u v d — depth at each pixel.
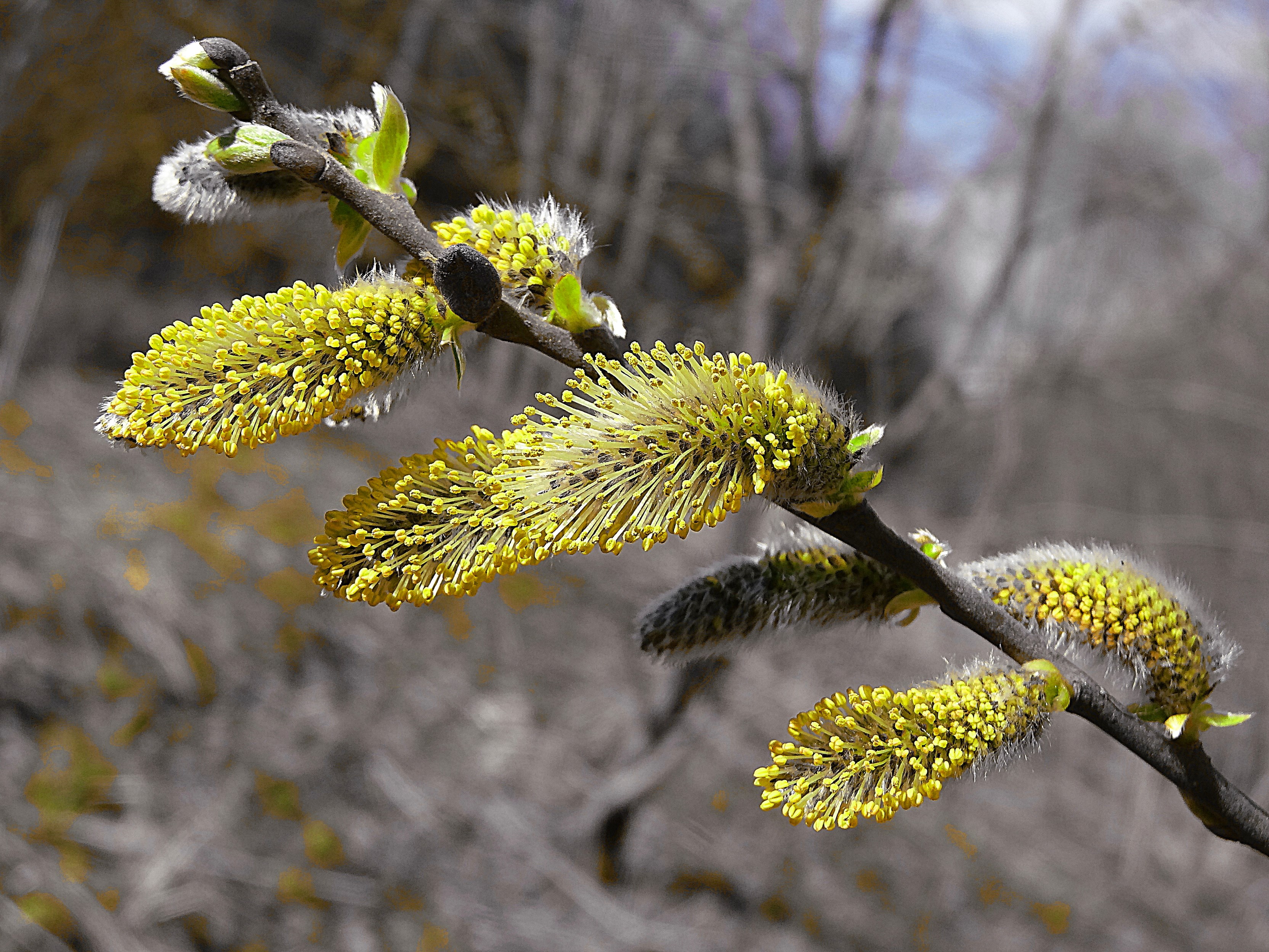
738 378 1.02
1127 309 7.50
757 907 5.17
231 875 4.33
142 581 5.39
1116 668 1.27
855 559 1.32
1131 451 10.16
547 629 6.53
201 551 5.82
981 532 6.79
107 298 8.94
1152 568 1.32
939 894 5.58
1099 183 6.30
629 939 4.68
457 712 5.70
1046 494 9.96
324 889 4.46
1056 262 6.83
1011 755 1.12
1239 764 7.10
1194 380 9.18
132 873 4.17
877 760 1.04
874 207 5.95
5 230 8.14
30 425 6.54
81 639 5.02
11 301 7.91
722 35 6.14
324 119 1.20
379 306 1.03
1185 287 7.87
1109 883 5.96
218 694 5.12
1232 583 8.88
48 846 4.10
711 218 7.26
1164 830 6.60
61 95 7.64
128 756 4.64
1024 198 5.81
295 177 1.20
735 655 1.38
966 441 8.25
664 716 4.90
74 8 7.20
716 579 1.31
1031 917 5.62
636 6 6.54
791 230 5.56
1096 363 7.24
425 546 1.02
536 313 1.17
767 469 1.01
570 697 6.04
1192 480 10.00
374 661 5.80
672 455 1.00
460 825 5.02
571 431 1.01
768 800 1.05
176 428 0.98
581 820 5.07
